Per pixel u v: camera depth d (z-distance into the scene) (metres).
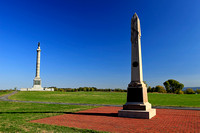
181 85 83.31
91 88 84.38
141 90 14.75
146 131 9.20
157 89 74.12
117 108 21.06
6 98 38.09
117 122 11.76
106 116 14.48
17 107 20.88
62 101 31.44
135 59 15.74
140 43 16.67
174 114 16.09
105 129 9.57
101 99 36.72
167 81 85.88
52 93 58.16
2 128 9.34
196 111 18.58
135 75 15.49
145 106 14.12
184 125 10.86
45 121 11.88
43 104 25.16
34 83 76.75
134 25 16.28
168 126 10.51
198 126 10.56
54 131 8.85
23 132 8.59
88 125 10.66
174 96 46.59
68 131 8.88
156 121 12.24
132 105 14.54
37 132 8.62
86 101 31.77
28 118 12.89
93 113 16.34
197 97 42.41
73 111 17.67
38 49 78.38
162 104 26.33
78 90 84.69
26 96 44.66
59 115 14.93
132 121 12.19
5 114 14.82
